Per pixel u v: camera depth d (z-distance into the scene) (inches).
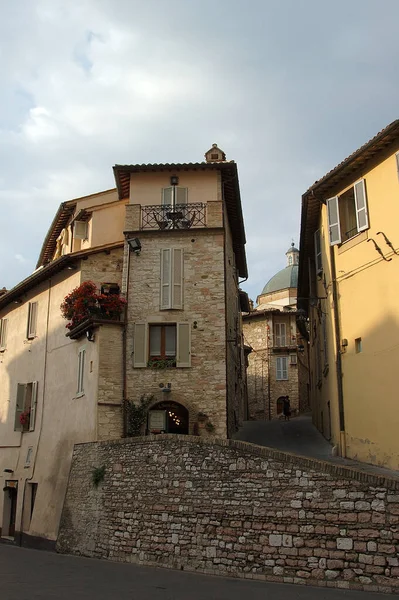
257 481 514.0
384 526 431.5
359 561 438.0
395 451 645.3
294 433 1066.7
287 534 481.4
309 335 1371.8
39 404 1007.6
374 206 716.0
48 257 1338.6
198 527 548.1
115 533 645.9
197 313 878.4
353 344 742.5
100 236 1007.0
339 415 762.8
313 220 907.4
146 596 409.1
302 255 1075.3
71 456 855.7
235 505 524.1
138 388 850.1
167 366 855.7
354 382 735.7
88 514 706.2
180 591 429.7
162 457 606.5
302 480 484.1
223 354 858.1
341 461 718.5
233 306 1099.3
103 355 847.1
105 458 697.6
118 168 948.0
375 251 709.3
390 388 663.1
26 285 1108.5
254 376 1829.5
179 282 892.6
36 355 1056.8
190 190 954.7
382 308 690.2
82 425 852.0
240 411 1238.3
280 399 1774.1
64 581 483.2
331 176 770.8
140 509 617.9
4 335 1205.7
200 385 847.1
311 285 1079.6
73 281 970.7
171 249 906.1
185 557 551.5
